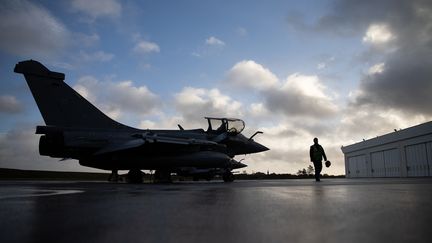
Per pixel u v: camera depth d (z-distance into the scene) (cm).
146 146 1641
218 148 1878
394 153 3198
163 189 845
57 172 4097
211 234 235
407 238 214
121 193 676
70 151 1598
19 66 1580
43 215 335
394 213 326
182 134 1872
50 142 1563
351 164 4234
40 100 1598
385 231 237
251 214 332
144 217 318
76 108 1669
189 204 436
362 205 396
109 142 1627
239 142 2066
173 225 272
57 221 296
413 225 259
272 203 433
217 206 409
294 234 231
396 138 3109
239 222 284
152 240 217
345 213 329
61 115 1628
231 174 2025
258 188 838
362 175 3891
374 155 3591
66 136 1559
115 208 395
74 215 334
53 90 1630
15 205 432
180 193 666
